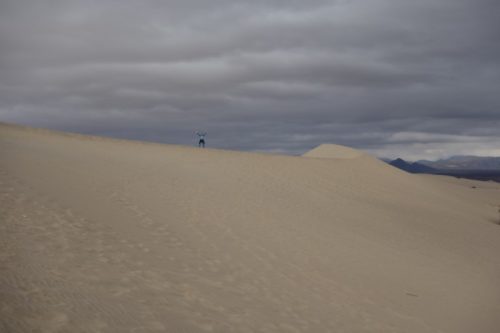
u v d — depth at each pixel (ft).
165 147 120.47
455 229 88.17
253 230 50.72
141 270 29.81
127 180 64.49
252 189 79.77
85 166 68.69
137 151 105.60
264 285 33.63
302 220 62.13
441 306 38.68
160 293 26.68
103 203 47.19
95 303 22.74
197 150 122.62
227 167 101.19
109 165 75.15
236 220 53.78
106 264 29.14
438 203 124.36
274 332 25.40
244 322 25.64
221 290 30.14
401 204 106.73
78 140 108.47
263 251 43.19
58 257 28.14
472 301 42.47
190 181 74.49
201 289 29.32
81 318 20.67
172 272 31.17
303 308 30.68
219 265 35.78
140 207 49.67
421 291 41.93
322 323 28.71
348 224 66.90
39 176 52.03
